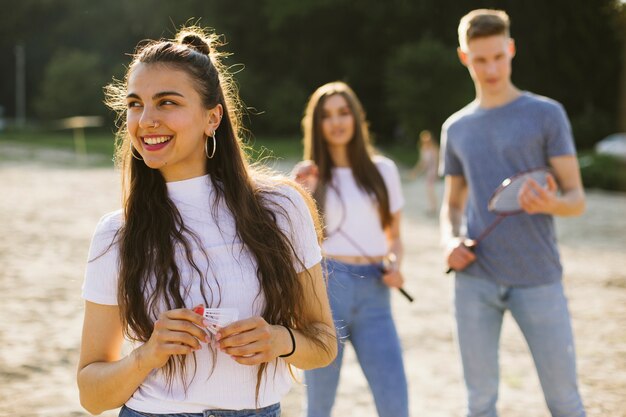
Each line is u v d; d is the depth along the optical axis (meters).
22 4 59.38
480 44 3.58
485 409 3.55
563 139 3.52
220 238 1.96
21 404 4.59
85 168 26.52
